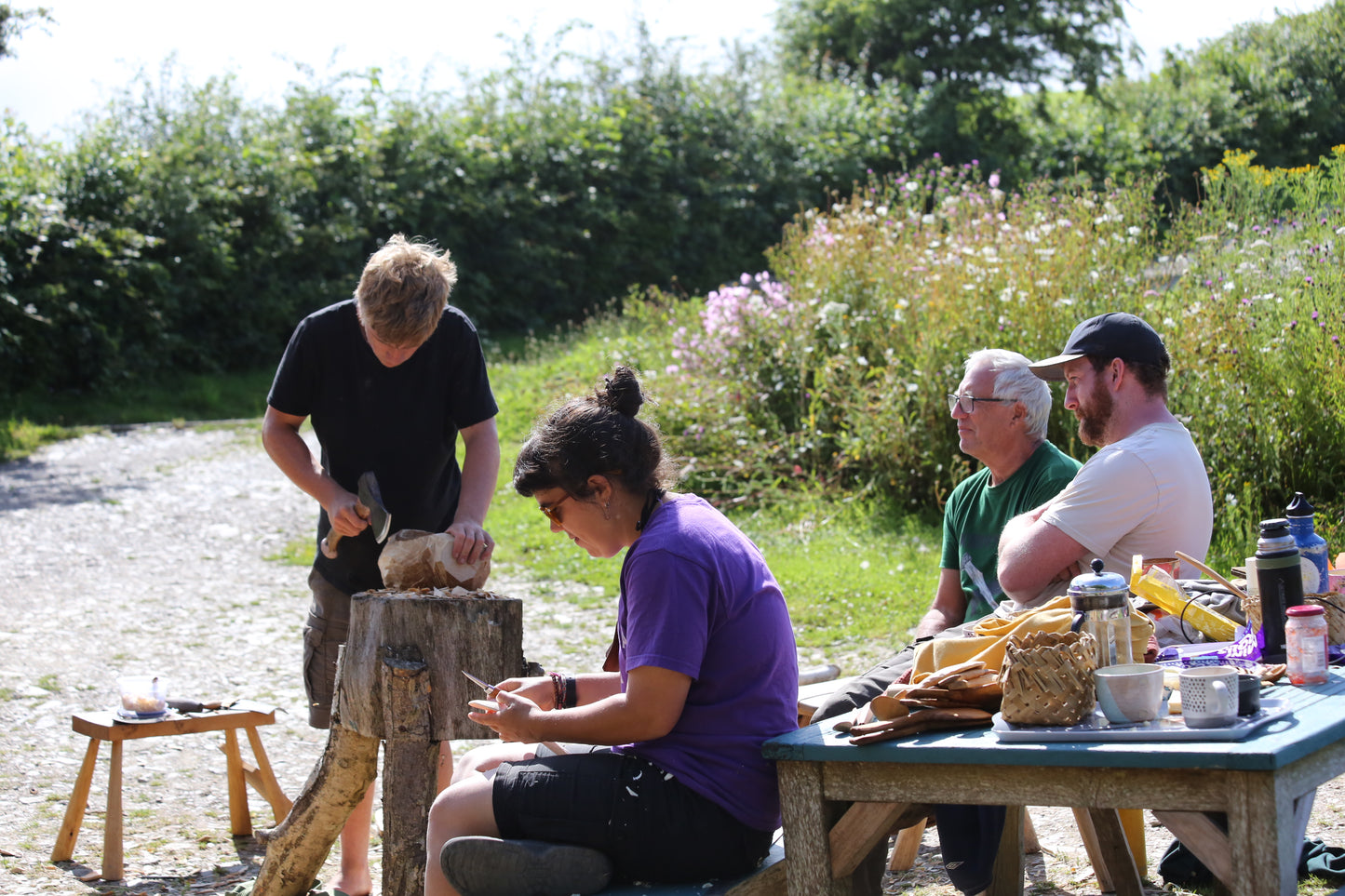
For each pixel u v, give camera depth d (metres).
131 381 16.39
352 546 3.66
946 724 2.27
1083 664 2.16
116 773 3.86
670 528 2.50
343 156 20.19
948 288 8.27
